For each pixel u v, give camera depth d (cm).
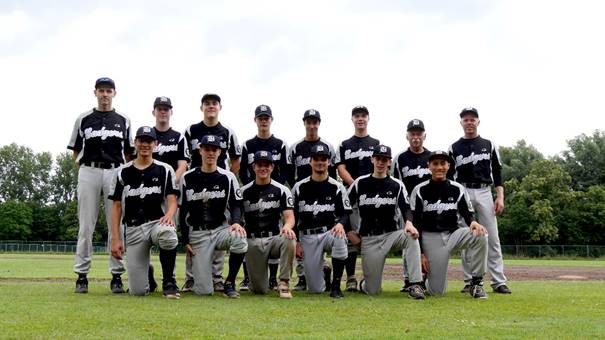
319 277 689
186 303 545
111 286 655
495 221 753
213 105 768
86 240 652
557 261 3391
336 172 857
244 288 762
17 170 8494
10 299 553
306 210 689
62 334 363
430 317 470
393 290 770
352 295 678
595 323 438
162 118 754
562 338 371
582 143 6200
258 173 666
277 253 662
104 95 673
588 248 4541
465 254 735
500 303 582
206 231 648
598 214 5128
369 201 686
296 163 822
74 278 991
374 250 686
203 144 645
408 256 653
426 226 693
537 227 5025
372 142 834
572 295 678
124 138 688
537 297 652
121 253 635
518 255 4656
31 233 7325
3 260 2384
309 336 370
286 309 510
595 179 6072
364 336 372
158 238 598
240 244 624
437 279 685
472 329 407
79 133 668
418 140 792
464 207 696
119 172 637
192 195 648
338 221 678
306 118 817
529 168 5969
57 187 8606
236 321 431
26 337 352
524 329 407
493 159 773
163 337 360
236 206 651
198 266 644
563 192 5125
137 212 625
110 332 374
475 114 767
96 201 664
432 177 700
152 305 520
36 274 1140
